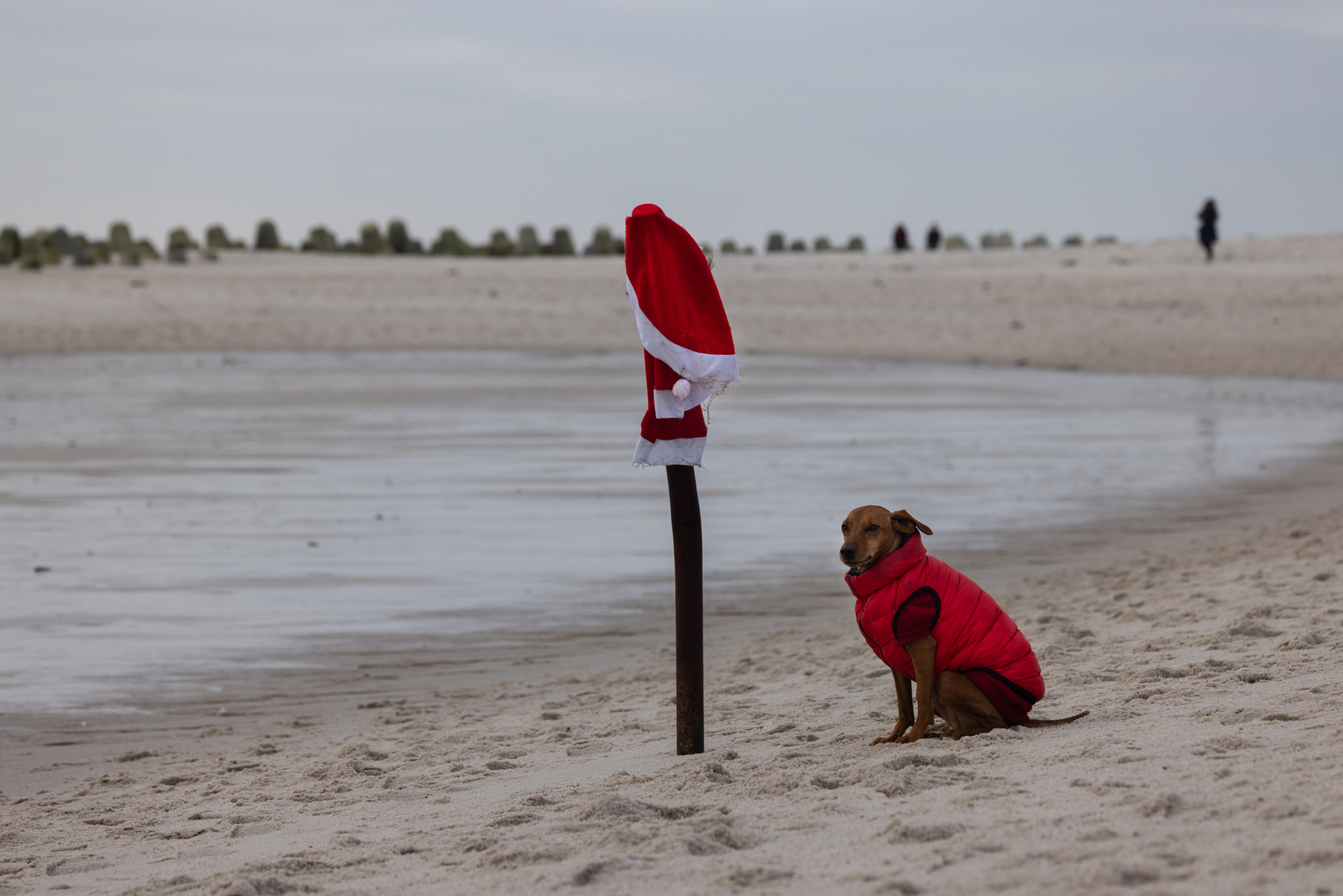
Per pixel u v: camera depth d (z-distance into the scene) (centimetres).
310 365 3397
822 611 1024
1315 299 4634
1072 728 543
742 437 2103
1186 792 407
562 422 2297
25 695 824
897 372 3388
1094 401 2752
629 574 1160
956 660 550
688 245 588
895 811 431
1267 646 695
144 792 626
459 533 1334
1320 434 2178
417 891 403
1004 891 341
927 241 7731
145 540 1297
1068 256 6500
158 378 3062
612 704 759
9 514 1436
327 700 815
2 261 5650
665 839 419
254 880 412
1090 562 1186
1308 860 331
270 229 7262
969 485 1634
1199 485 1625
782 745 598
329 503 1513
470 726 729
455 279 5444
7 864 511
